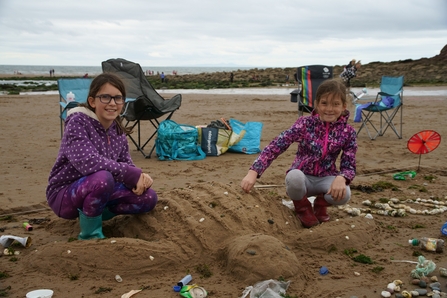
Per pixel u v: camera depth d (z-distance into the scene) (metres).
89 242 3.28
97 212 3.45
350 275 3.12
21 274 3.10
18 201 4.89
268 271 2.96
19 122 12.21
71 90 7.92
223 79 48.53
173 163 7.00
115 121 3.73
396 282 2.95
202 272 3.15
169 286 2.95
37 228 4.09
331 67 8.78
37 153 7.82
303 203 4.03
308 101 8.63
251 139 7.98
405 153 7.74
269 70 56.16
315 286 2.95
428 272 3.06
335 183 3.75
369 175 6.30
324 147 3.93
